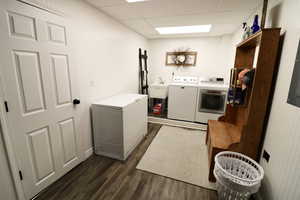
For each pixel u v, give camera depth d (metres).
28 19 1.31
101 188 1.66
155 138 2.88
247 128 1.56
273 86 1.46
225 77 3.91
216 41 3.98
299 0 1.14
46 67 1.51
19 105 1.31
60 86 1.68
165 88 4.16
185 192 1.63
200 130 3.27
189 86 3.57
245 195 1.27
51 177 1.67
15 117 1.29
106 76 2.58
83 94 2.06
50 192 1.59
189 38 4.18
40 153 1.53
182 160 2.19
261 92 1.45
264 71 1.41
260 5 2.04
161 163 2.12
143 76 4.18
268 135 1.49
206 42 4.06
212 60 4.10
